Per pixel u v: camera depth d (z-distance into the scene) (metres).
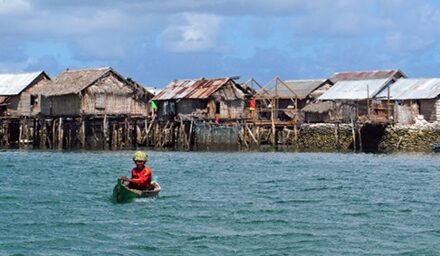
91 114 97.94
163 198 43.44
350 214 38.22
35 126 102.19
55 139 99.50
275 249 30.03
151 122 100.50
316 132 100.81
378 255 29.25
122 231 33.12
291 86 117.38
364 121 97.56
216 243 30.92
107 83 99.81
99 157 80.44
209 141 96.50
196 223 35.19
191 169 65.19
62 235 32.19
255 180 55.06
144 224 34.84
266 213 38.25
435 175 60.09
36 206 39.97
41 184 50.75
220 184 51.88
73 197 43.62
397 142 96.25
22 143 102.06
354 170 65.06
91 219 36.00
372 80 106.81
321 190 48.62
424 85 102.12
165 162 74.12
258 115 106.69
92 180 53.75
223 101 102.44
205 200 42.84
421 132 95.81
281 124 101.19
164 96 103.06
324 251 29.83
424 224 35.50
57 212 38.00
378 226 34.88
